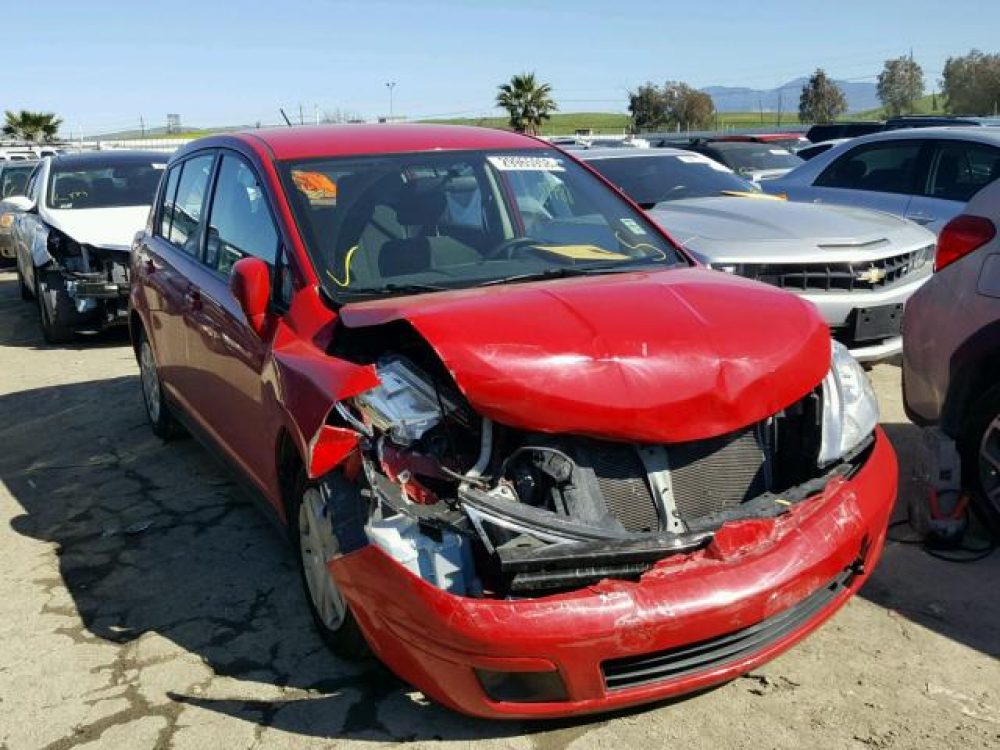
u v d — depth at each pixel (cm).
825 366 330
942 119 1764
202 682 341
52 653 365
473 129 481
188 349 493
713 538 285
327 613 343
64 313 920
